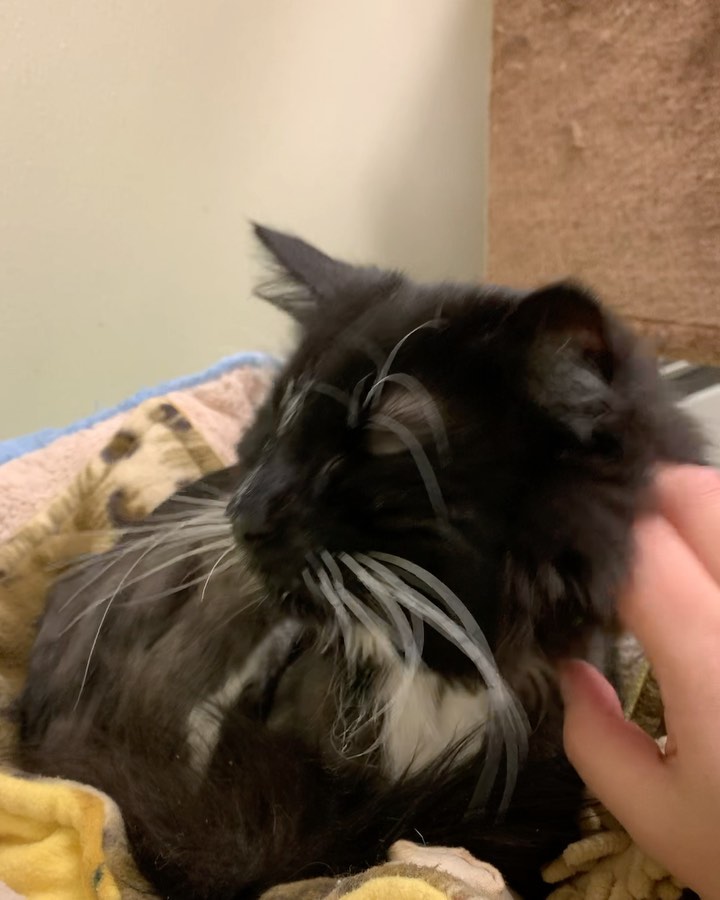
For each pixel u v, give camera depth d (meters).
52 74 0.38
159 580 0.25
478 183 0.52
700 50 0.34
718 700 0.15
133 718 0.22
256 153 0.44
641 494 0.18
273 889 0.17
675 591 0.16
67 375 0.43
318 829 0.18
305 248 0.26
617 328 0.19
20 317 0.41
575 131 0.41
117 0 0.38
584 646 0.20
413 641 0.19
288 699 0.23
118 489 0.32
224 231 0.45
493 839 0.19
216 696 0.23
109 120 0.40
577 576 0.18
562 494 0.18
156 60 0.40
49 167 0.39
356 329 0.21
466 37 0.49
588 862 0.19
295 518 0.20
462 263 0.53
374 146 0.48
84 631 0.25
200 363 0.47
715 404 0.28
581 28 0.39
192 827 0.18
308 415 0.21
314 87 0.45
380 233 0.50
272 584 0.21
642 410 0.19
